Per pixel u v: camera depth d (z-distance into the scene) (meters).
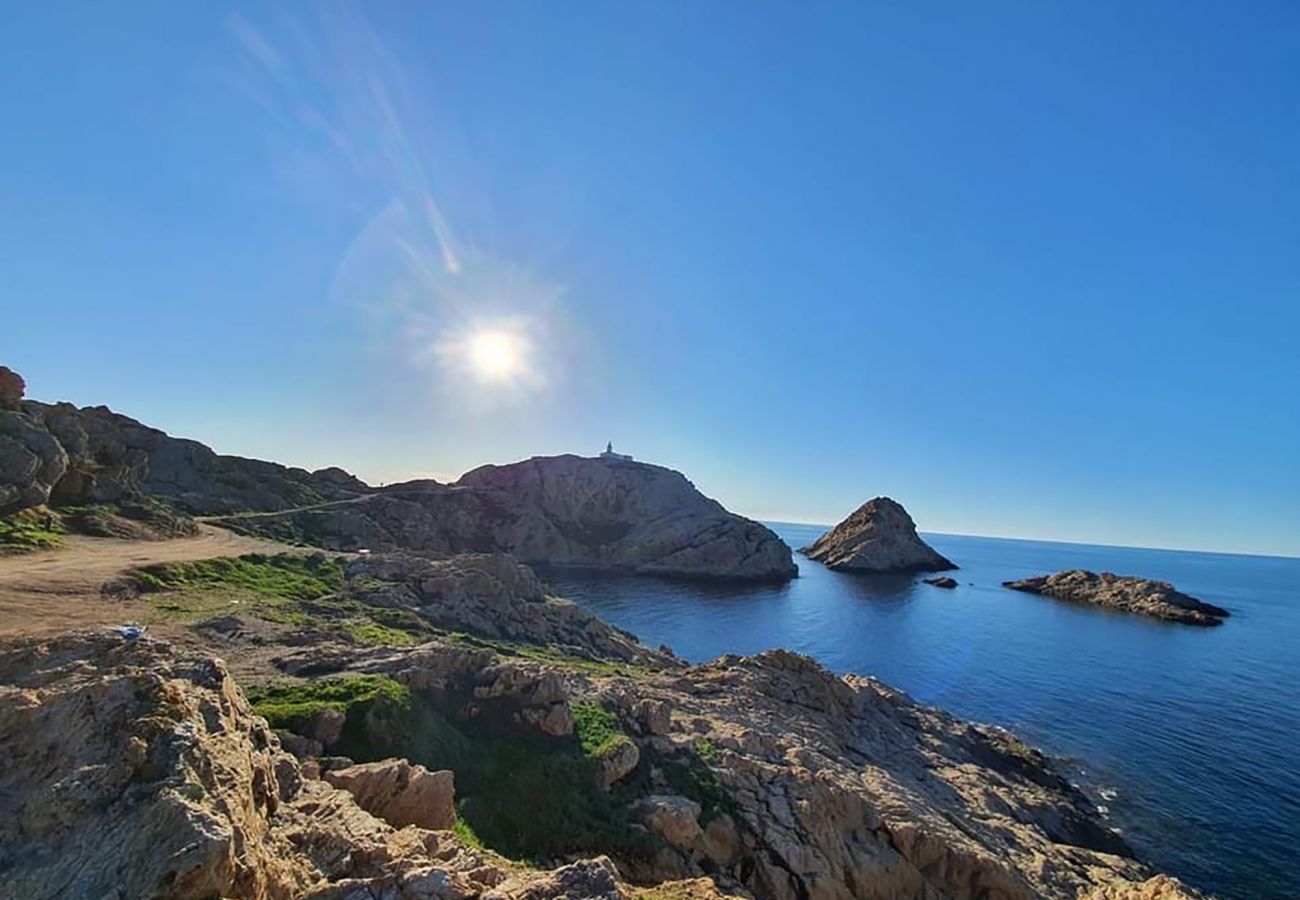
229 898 8.06
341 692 24.06
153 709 10.10
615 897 9.96
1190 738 54.19
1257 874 35.19
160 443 97.12
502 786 22.89
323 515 92.31
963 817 34.53
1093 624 108.31
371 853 11.12
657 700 37.56
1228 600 164.38
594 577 140.75
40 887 7.80
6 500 48.06
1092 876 31.08
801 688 47.03
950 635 93.62
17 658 12.02
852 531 190.88
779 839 25.50
